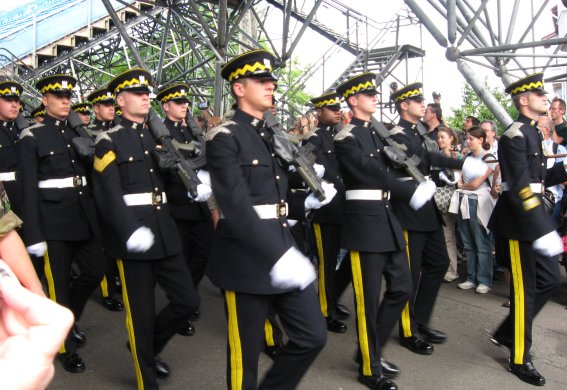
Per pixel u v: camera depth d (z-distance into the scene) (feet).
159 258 10.87
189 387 11.76
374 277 11.92
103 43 50.14
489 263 18.58
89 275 13.28
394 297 12.24
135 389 11.69
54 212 12.75
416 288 14.16
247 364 8.87
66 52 46.29
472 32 22.03
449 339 14.64
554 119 20.33
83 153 12.91
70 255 13.08
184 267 11.38
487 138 20.13
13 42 43.75
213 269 9.02
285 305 8.74
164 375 12.07
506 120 20.17
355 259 12.02
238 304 8.75
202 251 16.15
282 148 9.23
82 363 12.54
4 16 45.29
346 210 12.40
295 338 8.68
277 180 9.23
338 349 14.05
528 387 11.92
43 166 12.84
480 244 18.62
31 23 44.47
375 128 12.87
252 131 9.23
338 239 15.80
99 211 10.91
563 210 18.12
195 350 13.79
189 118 17.81
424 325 14.43
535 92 12.64
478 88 20.63
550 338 14.80
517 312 12.41
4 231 4.76
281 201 9.23
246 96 9.36
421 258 14.39
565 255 18.26
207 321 15.99
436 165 14.48
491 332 15.16
